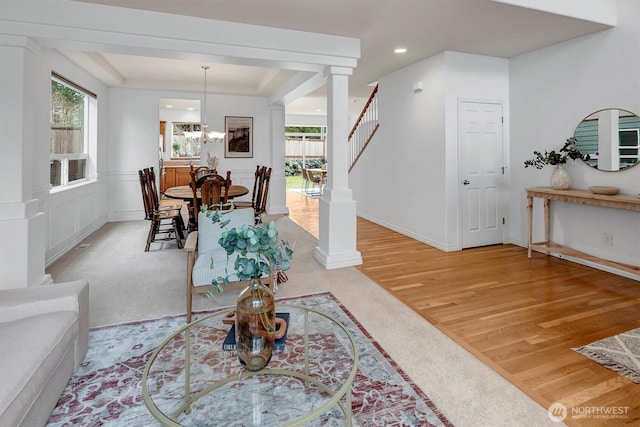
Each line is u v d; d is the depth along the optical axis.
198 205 4.49
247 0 2.97
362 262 4.12
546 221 4.36
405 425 1.62
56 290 2.01
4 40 2.79
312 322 2.01
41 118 3.80
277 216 7.24
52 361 1.58
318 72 4.25
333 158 3.97
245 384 1.66
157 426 1.61
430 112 4.83
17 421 1.29
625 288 3.31
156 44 3.19
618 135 3.59
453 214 4.68
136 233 5.67
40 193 3.80
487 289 3.32
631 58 3.45
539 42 4.12
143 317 2.72
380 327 2.57
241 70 5.73
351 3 3.04
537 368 2.07
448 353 2.23
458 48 4.35
